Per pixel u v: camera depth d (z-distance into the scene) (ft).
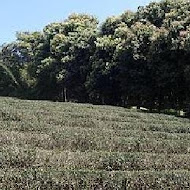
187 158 75.00
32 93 281.33
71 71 238.27
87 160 66.69
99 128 101.09
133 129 108.88
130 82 186.60
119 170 66.28
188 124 124.47
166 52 168.14
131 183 58.44
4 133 76.43
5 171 53.72
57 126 92.89
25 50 320.09
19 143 74.84
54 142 78.18
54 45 262.06
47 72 261.85
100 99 217.77
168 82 169.58
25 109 118.83
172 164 72.95
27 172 53.57
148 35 180.55
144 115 140.15
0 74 294.25
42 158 64.95
